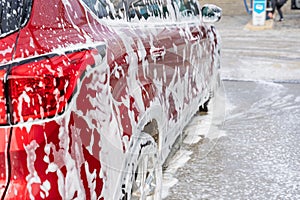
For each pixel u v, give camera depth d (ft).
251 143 15.07
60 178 6.09
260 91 22.39
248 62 30.96
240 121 17.38
